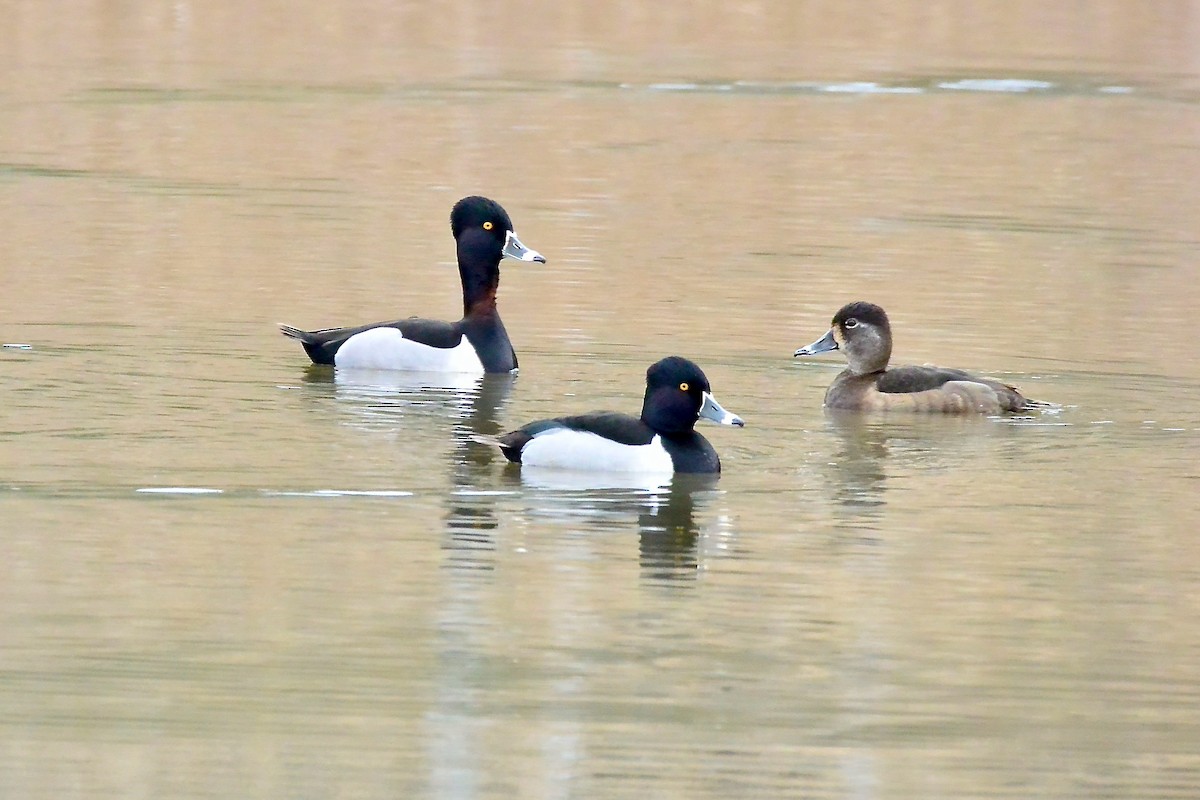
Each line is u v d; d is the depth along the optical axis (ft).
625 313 71.51
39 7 149.79
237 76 126.93
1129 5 157.38
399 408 56.85
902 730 35.60
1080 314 72.49
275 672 37.09
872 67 135.13
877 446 54.54
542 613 40.55
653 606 41.09
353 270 78.13
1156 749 35.01
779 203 94.94
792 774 33.58
